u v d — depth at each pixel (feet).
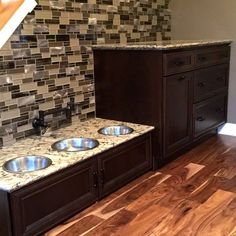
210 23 11.10
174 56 8.05
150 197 7.02
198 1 11.19
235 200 6.81
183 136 8.99
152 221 6.13
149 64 7.95
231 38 10.75
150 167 8.29
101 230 5.89
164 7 11.59
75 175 6.24
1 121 7.02
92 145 7.25
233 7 10.52
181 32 11.81
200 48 9.04
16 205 5.26
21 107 7.39
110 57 8.65
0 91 6.90
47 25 7.66
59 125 8.36
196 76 9.09
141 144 7.87
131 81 8.39
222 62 10.30
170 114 8.29
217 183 7.59
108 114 9.11
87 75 8.95
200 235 5.66
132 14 10.19
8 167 6.01
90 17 8.75
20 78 7.27
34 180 5.45
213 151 9.64
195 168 8.46
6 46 6.85
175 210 6.48
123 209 6.57
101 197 6.92
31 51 7.39
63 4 7.97
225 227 5.88
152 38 11.21
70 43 8.32
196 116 9.42
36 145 7.12
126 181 7.56
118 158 7.24
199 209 6.49
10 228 5.32
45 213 5.77
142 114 8.39
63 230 5.91
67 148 7.29
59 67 8.14
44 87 7.85
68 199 6.19
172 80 8.14
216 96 10.28
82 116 9.00
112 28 9.52
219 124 10.73
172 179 7.85
